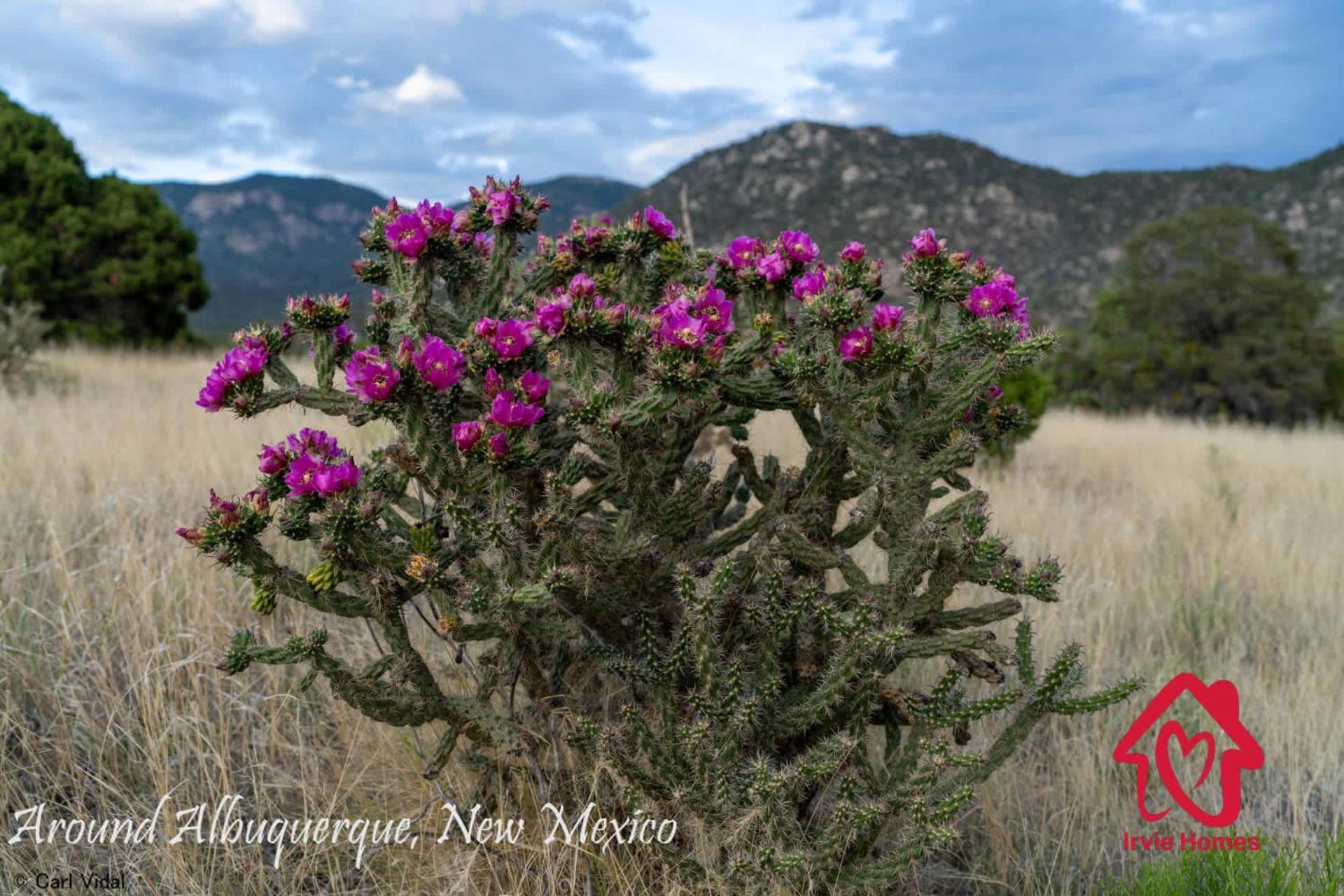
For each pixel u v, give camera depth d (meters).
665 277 2.71
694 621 2.16
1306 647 4.39
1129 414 18.11
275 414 6.96
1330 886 2.37
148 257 19.38
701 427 2.43
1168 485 7.75
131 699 3.11
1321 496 7.79
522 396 2.20
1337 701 3.78
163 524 4.47
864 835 2.29
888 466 2.31
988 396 2.62
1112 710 3.51
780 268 2.46
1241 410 18.06
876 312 2.20
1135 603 4.68
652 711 2.49
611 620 2.51
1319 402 17.52
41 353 14.09
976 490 2.30
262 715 3.06
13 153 18.44
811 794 2.51
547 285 2.66
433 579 2.12
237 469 5.33
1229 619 4.64
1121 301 18.92
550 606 2.37
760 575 2.46
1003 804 2.91
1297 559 5.46
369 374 2.10
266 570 2.17
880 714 2.62
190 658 2.98
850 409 2.32
